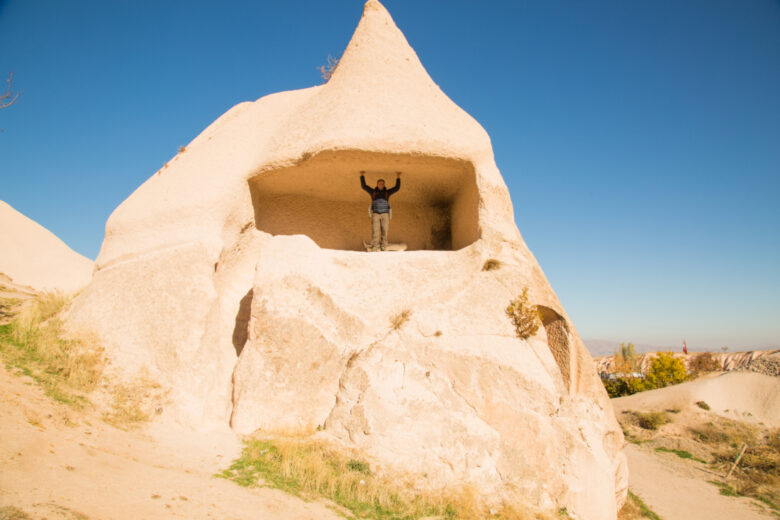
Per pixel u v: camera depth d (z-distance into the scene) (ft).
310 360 23.80
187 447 19.34
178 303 25.09
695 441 64.49
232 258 28.60
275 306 24.52
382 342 24.32
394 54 31.83
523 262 27.63
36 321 26.43
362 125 27.14
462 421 22.97
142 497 12.73
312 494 17.54
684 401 76.23
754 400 74.49
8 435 13.61
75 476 12.66
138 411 21.01
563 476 23.12
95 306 26.94
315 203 32.73
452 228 33.17
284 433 22.00
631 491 42.68
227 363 25.18
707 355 151.02
